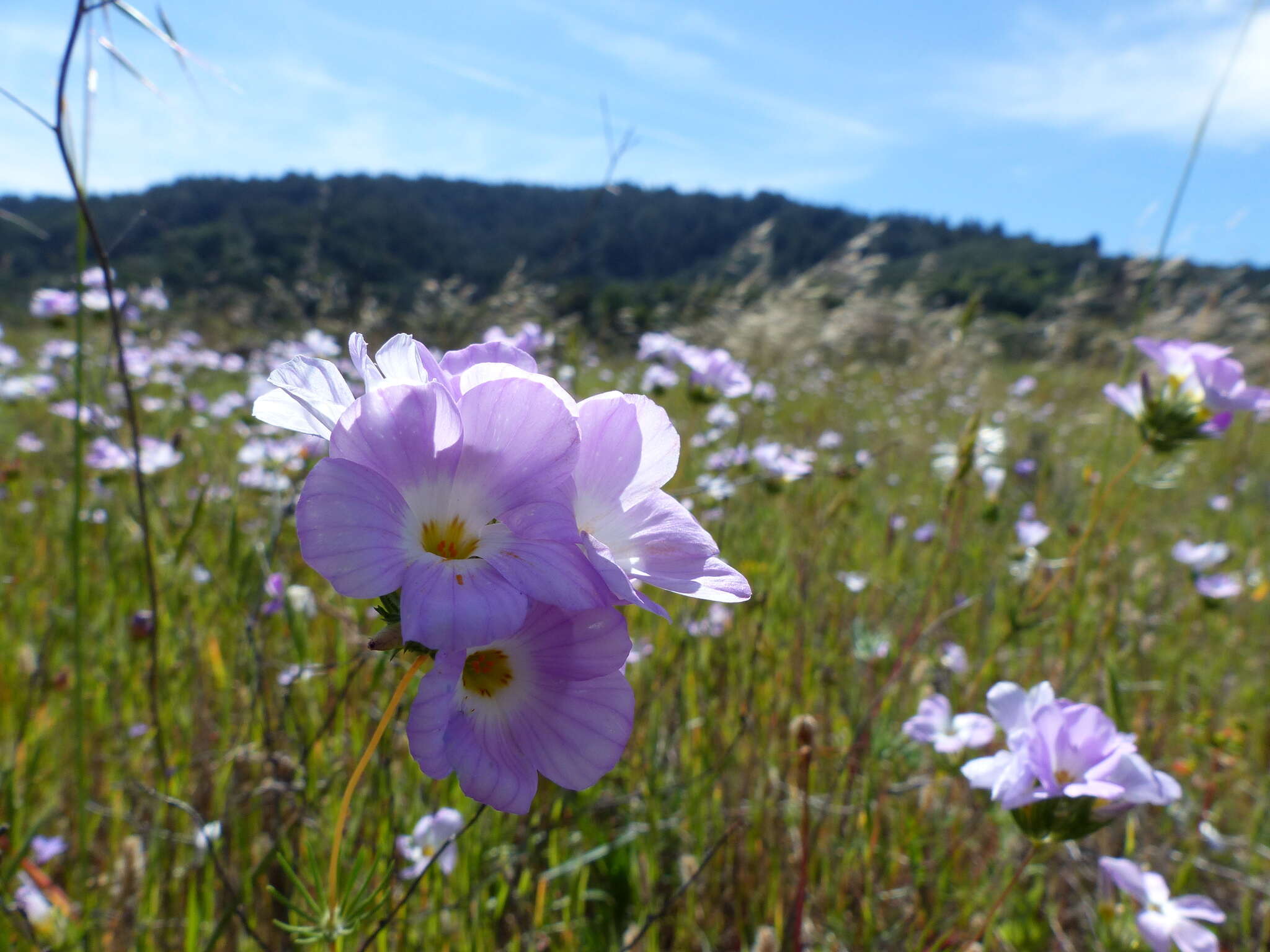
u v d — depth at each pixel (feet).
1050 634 13.01
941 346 34.53
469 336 23.89
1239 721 12.20
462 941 7.51
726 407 21.71
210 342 30.91
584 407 4.31
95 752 9.89
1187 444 9.36
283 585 8.87
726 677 11.03
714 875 9.32
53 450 18.65
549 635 3.78
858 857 9.25
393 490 3.67
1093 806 5.88
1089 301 38.88
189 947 6.91
